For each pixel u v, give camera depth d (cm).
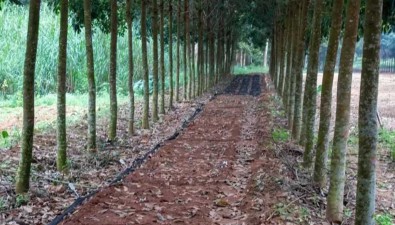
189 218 561
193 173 798
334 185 560
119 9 1492
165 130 1259
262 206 598
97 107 1560
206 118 1503
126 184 701
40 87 1808
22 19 1838
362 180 422
